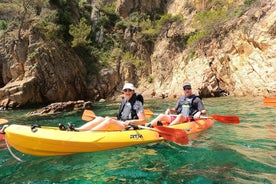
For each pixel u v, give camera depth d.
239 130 7.11
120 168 4.49
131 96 6.46
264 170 4.17
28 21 23.52
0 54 22.48
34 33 22.84
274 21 17.45
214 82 20.30
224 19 23.00
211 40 22.45
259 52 17.89
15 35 22.89
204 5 28.83
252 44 18.50
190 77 21.95
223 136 6.50
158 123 6.19
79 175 4.26
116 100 24.25
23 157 5.32
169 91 23.25
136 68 28.02
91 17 30.31
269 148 5.35
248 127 7.43
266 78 16.91
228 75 20.05
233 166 4.41
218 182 3.79
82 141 5.02
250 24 19.09
